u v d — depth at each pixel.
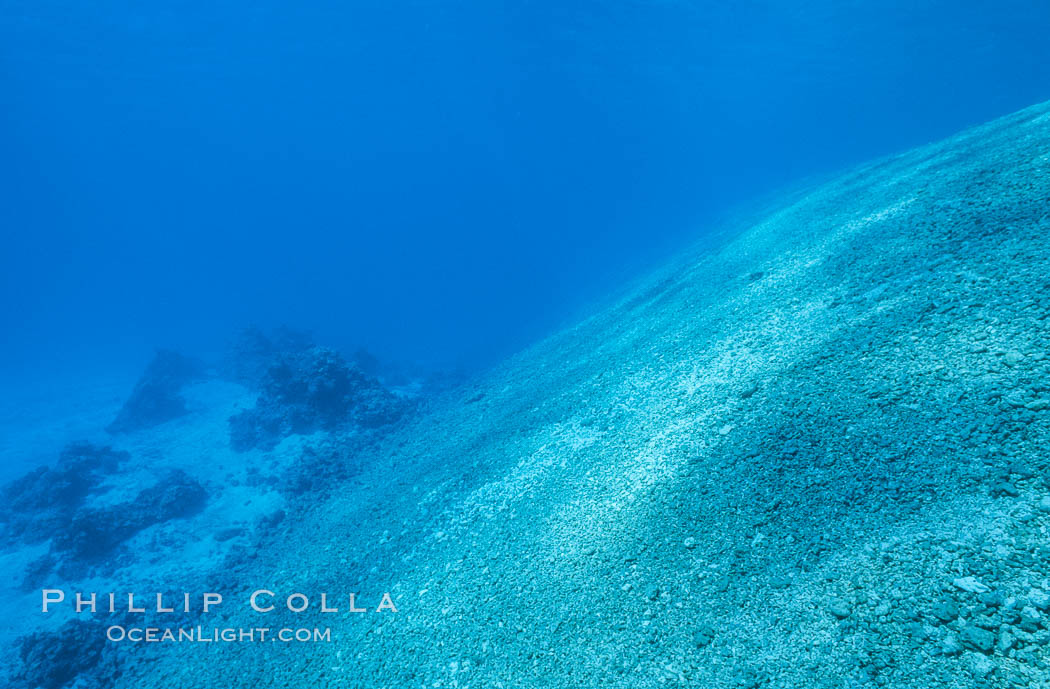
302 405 24.06
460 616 7.02
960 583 3.72
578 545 6.91
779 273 11.45
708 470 6.56
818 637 4.09
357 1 51.50
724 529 5.60
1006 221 7.31
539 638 5.91
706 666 4.49
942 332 5.99
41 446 31.22
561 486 8.69
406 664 6.73
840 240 10.93
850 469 5.26
